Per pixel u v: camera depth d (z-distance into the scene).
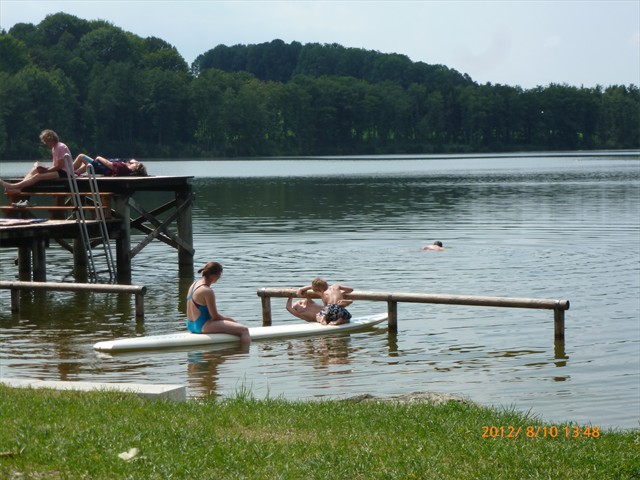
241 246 30.38
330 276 23.47
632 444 8.98
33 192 24.44
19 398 9.92
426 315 18.45
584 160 136.38
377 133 198.75
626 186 62.12
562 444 8.82
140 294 18.42
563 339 16.03
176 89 166.00
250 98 175.00
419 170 100.75
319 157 179.88
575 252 27.73
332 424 9.32
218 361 14.75
